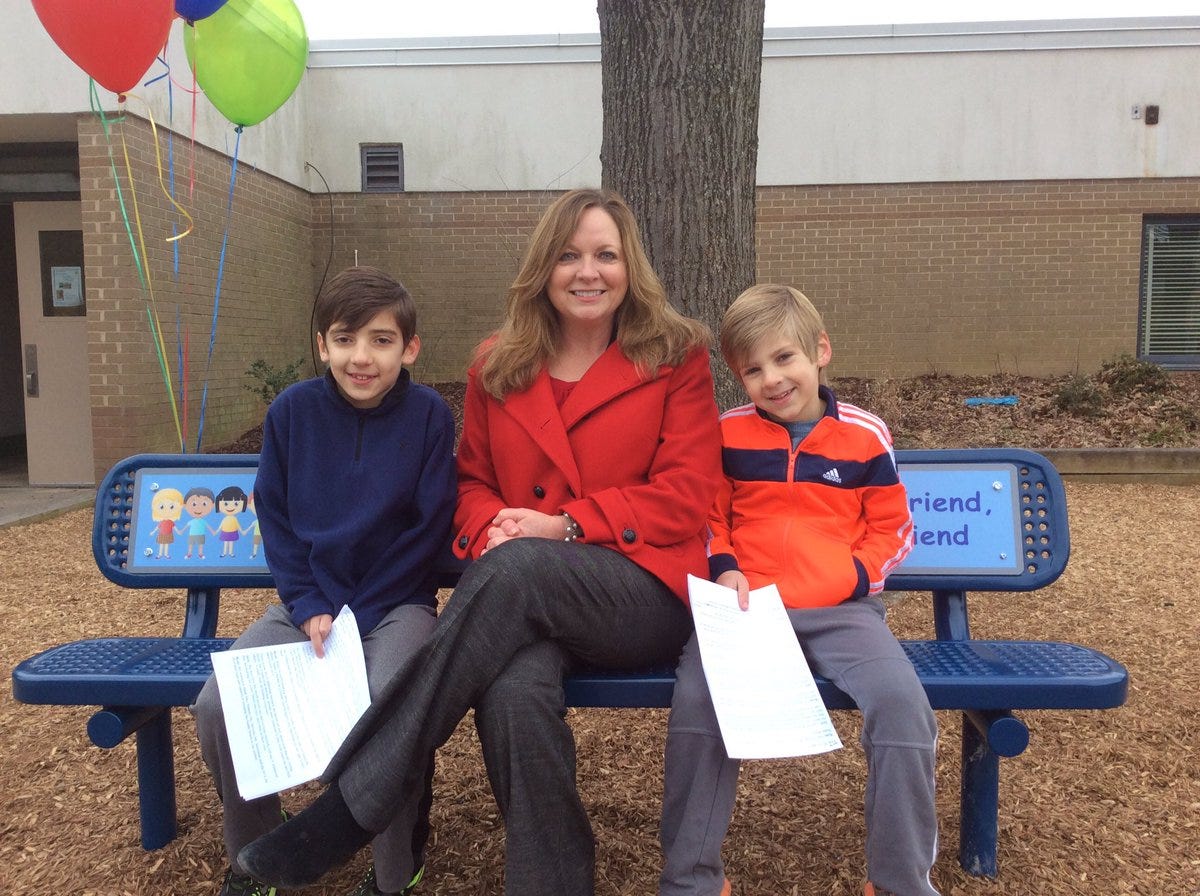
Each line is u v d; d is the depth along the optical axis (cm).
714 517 223
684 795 181
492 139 984
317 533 211
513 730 166
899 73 966
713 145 336
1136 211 968
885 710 176
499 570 174
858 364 999
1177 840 224
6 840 230
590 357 228
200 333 775
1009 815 236
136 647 224
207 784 259
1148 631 378
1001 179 972
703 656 181
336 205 1001
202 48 523
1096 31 947
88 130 668
